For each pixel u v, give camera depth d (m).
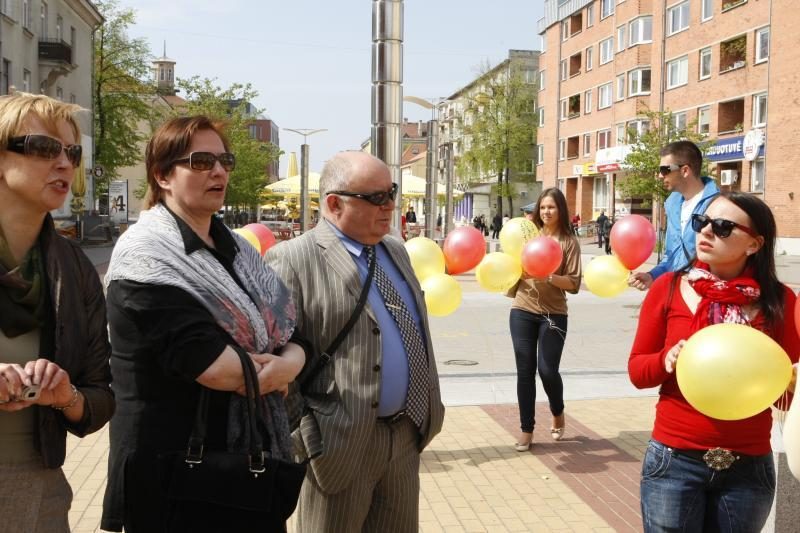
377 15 7.32
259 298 2.59
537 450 5.93
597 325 12.72
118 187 38.88
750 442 2.80
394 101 7.37
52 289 2.33
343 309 3.01
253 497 2.32
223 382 2.31
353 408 2.95
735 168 38.59
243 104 43.72
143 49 45.38
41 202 2.29
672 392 2.91
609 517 4.65
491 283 5.56
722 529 2.83
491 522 4.57
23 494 2.28
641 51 46.97
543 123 63.09
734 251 2.86
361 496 3.02
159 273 2.34
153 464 2.38
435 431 3.24
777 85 34.06
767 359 2.50
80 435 2.35
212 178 2.59
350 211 3.09
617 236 5.18
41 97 2.33
